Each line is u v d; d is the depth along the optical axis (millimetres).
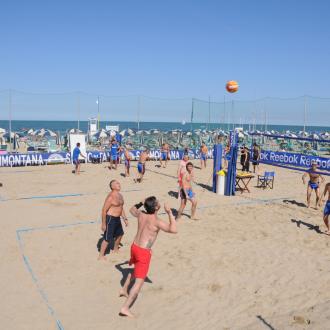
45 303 5215
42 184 13953
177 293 5578
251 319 4789
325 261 6871
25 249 7156
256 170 19156
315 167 10922
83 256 6895
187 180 9242
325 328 4379
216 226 8922
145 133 32656
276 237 8195
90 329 4633
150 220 4977
